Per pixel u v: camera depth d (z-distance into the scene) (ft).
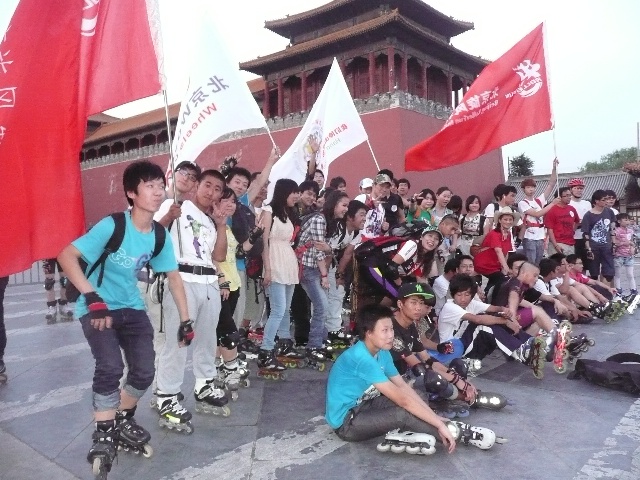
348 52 89.20
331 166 85.56
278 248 17.81
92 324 10.17
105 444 10.66
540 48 21.93
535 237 31.30
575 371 17.54
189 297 13.39
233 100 17.83
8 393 16.52
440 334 18.72
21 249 10.59
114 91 12.07
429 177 81.35
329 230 20.45
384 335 12.26
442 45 88.48
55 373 18.66
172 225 13.55
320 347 19.08
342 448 12.28
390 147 79.77
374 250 18.62
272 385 16.99
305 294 20.35
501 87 22.18
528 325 19.84
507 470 11.15
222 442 12.60
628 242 33.60
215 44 17.89
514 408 14.83
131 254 11.13
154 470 11.19
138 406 15.20
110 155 133.59
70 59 11.31
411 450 11.80
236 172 17.56
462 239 31.12
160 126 127.13
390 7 88.58
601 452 11.95
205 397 14.33
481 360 19.19
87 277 11.16
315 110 27.58
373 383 12.00
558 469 11.16
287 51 94.17
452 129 22.34
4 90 10.61
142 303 11.96
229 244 16.74
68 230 10.94
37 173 10.84
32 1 10.99
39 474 11.13
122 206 129.80
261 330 21.74
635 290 31.30
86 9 11.65
